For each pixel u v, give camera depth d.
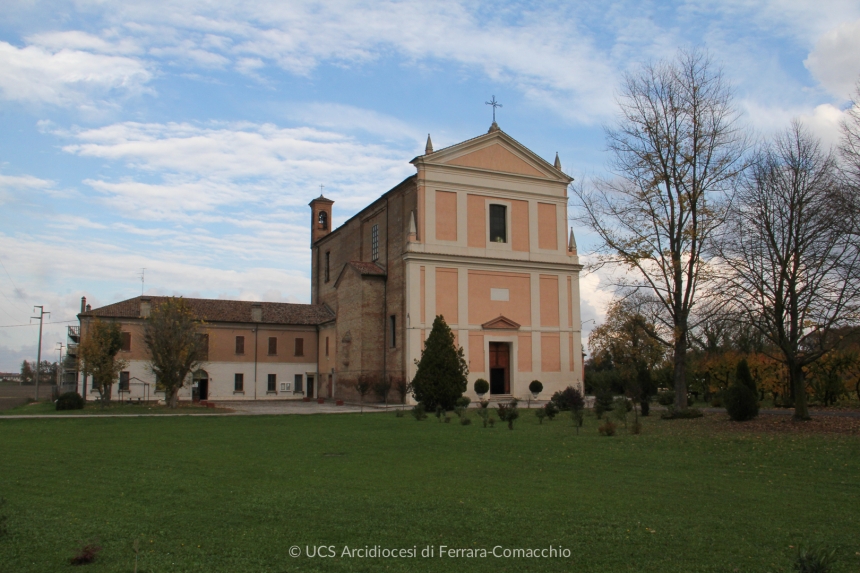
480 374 49.66
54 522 10.96
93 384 52.22
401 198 51.94
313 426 28.47
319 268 71.69
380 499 12.61
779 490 13.36
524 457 18.22
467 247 50.28
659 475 15.20
